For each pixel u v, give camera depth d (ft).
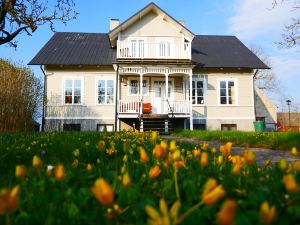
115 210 4.19
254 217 3.93
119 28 63.98
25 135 25.17
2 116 46.83
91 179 6.89
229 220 2.15
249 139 26.94
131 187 5.53
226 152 6.84
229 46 74.95
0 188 6.20
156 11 64.95
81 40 73.36
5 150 12.59
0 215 4.25
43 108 59.72
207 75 65.31
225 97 65.36
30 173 7.18
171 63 58.29
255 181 6.15
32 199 5.00
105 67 63.26
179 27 64.69
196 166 7.77
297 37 42.75
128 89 63.46
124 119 61.82
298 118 136.77
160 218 2.60
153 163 8.23
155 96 64.18
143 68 58.95
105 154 12.07
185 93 64.34
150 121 57.62
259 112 87.35
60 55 64.18
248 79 66.18
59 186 6.23
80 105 62.44
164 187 5.65
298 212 4.24
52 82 62.23
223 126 64.85
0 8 31.99
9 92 47.73
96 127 62.23
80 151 12.37
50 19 35.01
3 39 33.42
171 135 46.80
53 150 13.88
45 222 3.97
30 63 59.98
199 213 4.22
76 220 4.19
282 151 21.24
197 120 64.08
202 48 73.10
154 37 65.21
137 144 15.99
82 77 63.00
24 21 33.32
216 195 2.92
